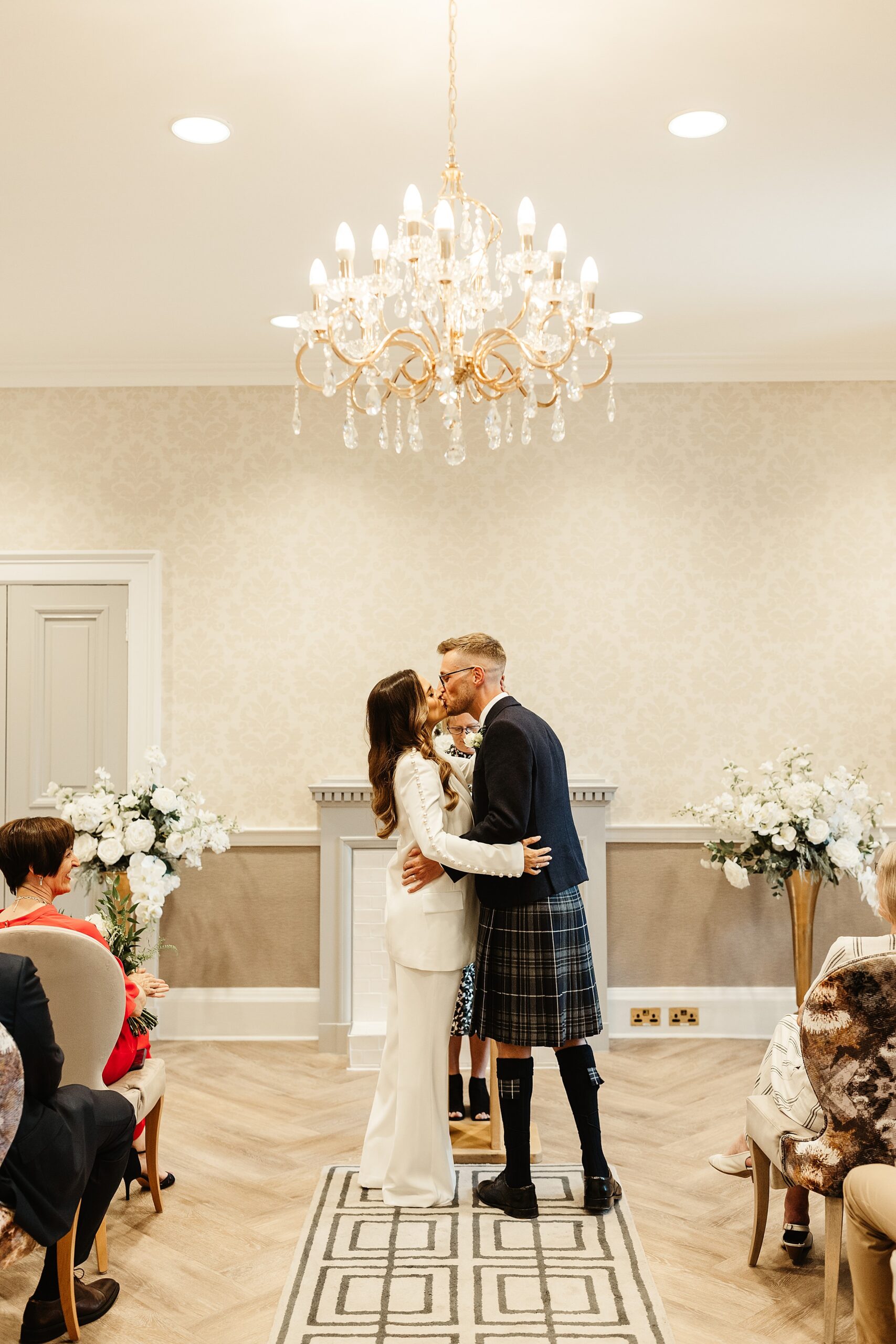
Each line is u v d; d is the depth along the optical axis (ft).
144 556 16.99
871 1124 7.60
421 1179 10.49
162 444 17.17
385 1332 8.22
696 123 9.90
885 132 10.08
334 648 17.04
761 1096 9.22
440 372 8.20
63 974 8.17
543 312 8.79
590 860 16.55
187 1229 10.18
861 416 17.01
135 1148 11.25
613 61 8.89
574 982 10.29
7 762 17.06
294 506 17.12
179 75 9.07
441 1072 10.53
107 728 17.03
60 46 8.65
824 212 11.81
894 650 16.92
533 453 17.12
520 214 8.41
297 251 12.79
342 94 9.38
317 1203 10.53
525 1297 8.75
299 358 8.70
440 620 17.04
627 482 17.06
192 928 16.89
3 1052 6.86
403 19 8.33
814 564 16.99
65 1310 8.12
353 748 16.97
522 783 10.03
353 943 16.51
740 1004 16.71
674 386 17.07
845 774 15.37
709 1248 9.73
